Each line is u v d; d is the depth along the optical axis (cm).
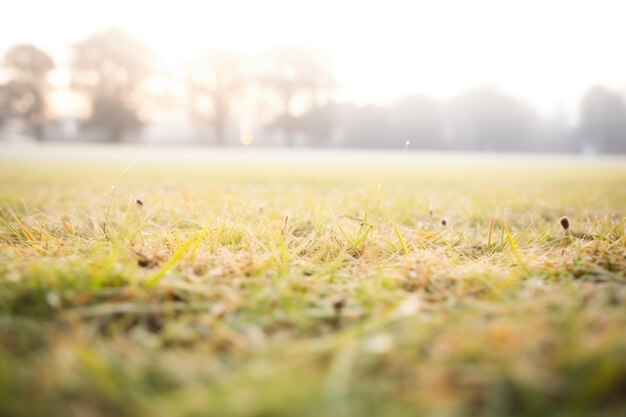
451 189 770
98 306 167
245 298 184
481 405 114
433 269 228
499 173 1377
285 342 146
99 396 111
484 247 311
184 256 238
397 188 757
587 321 149
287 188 732
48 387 111
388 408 108
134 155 3022
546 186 857
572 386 114
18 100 7581
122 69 7506
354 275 233
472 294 200
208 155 3612
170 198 537
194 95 7894
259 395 106
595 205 532
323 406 106
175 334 150
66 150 4041
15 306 172
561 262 246
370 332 153
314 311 173
